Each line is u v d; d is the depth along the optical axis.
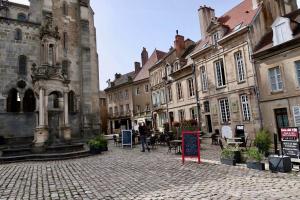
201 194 6.57
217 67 24.08
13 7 33.09
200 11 29.39
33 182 8.72
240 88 21.06
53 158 14.94
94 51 31.45
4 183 8.62
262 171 9.23
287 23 17.64
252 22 20.34
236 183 7.61
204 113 25.66
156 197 6.46
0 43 23.88
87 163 13.00
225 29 23.33
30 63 25.16
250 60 20.06
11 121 23.20
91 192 7.22
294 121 17.25
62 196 6.91
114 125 57.22
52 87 18.89
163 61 34.69
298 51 17.00
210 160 12.38
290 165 8.91
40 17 26.78
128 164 12.07
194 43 33.94
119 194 6.91
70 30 29.08
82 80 28.52
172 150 17.25
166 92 33.59
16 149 16.58
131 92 51.88
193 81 27.42
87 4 30.52
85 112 27.95
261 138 12.07
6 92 23.52
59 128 19.72
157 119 36.84
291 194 6.21
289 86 17.58
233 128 21.73
